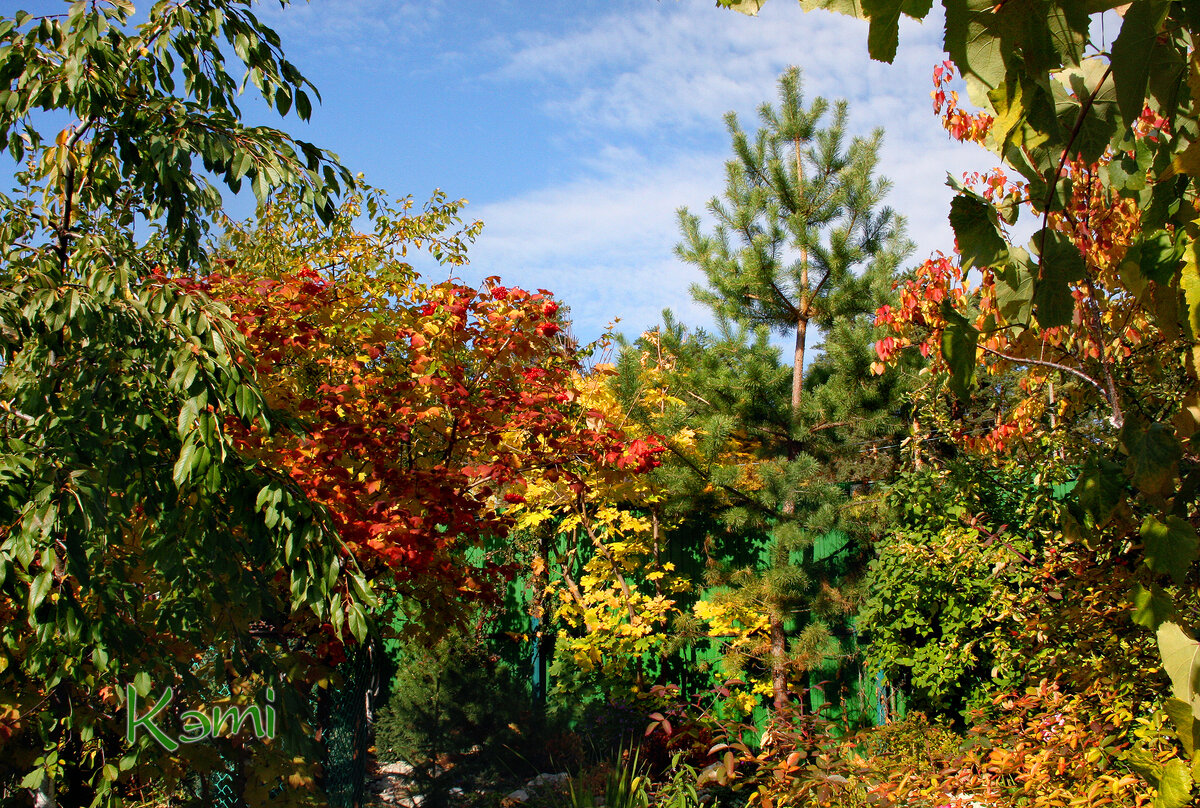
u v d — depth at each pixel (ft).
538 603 34.58
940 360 21.29
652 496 30.86
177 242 14.35
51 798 12.28
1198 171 4.76
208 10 13.92
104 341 11.24
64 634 10.48
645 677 32.83
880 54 3.81
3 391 11.92
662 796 18.39
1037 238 5.00
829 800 13.39
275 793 14.83
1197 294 4.77
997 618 22.27
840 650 30.27
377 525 16.83
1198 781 4.11
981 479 26.58
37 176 14.02
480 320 19.24
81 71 12.05
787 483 29.76
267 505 11.50
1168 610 5.12
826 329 35.14
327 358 19.77
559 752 28.43
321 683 15.20
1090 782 12.37
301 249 25.31
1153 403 17.26
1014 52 3.93
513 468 19.61
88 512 9.76
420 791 26.78
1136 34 3.97
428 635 21.24
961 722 26.94
